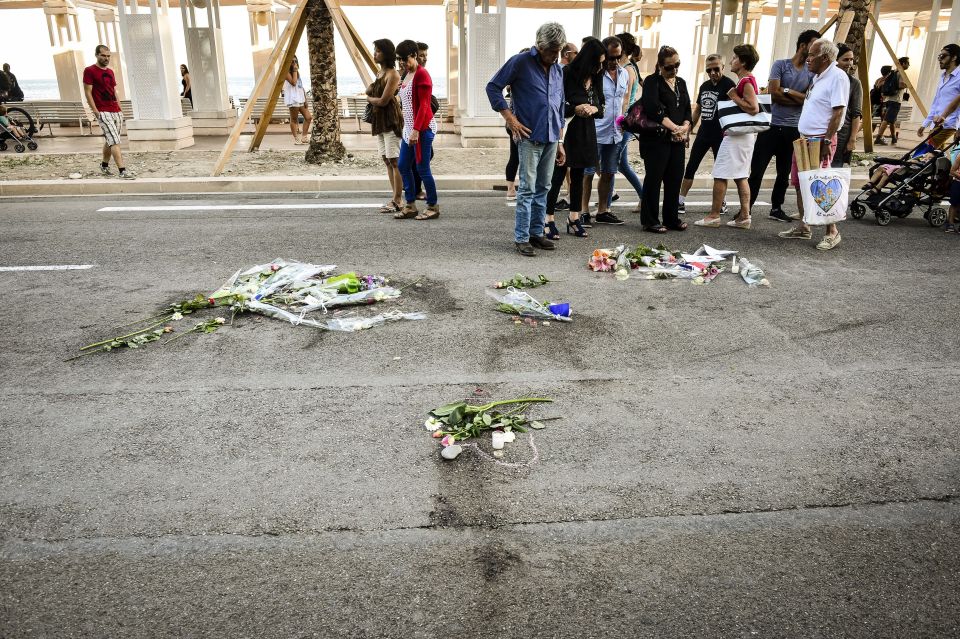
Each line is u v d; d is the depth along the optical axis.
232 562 2.54
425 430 3.46
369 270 6.15
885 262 6.51
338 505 2.87
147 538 2.67
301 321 4.86
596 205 9.23
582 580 2.46
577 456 3.25
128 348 4.46
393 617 2.29
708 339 4.63
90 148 14.34
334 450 3.28
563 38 5.96
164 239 7.28
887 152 14.08
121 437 3.39
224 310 5.15
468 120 14.12
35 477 3.06
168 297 5.44
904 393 3.88
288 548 2.62
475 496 2.95
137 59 13.92
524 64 6.13
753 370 4.17
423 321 4.94
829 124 6.56
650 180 7.35
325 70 11.78
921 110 15.52
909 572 2.53
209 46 16.61
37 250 6.82
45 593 2.40
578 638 2.21
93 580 2.46
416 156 7.95
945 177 7.78
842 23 12.62
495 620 2.28
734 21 17.22
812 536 2.71
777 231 7.72
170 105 14.22
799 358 4.34
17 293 5.54
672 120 7.14
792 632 2.25
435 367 4.19
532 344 4.54
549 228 7.22
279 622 2.27
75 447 3.30
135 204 9.32
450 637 2.21
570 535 2.70
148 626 2.26
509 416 3.58
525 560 2.56
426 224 8.07
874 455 3.27
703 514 2.83
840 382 4.02
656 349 4.46
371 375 4.08
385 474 3.09
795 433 3.46
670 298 5.44
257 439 3.37
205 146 15.00
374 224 8.05
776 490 2.99
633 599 2.38
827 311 5.18
